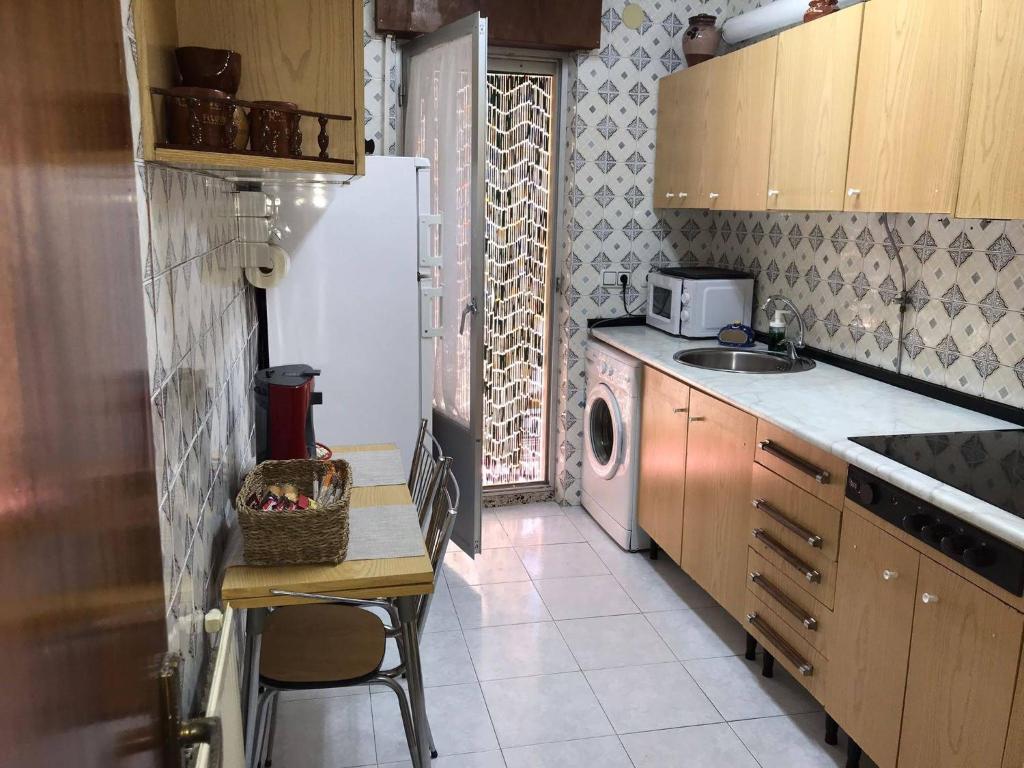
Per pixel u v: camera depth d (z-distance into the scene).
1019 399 2.38
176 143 1.29
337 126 1.79
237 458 2.26
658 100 3.88
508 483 4.30
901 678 1.96
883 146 2.36
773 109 2.92
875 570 2.04
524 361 4.22
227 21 1.71
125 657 0.69
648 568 3.52
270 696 1.92
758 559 2.65
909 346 2.83
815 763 2.29
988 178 1.97
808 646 2.38
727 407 2.80
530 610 3.13
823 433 2.26
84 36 0.63
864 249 3.04
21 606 0.46
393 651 2.85
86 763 0.58
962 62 2.05
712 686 2.66
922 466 1.96
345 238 2.90
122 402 0.72
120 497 0.70
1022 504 1.71
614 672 2.73
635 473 3.62
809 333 3.41
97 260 0.65
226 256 2.14
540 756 2.30
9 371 0.45
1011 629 1.61
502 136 3.94
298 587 1.64
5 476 0.44
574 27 3.62
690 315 3.64
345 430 3.03
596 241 3.97
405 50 3.55
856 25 2.47
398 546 1.82
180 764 0.88
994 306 2.46
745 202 3.14
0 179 0.45
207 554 1.69
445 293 3.52
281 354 2.93
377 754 2.30
